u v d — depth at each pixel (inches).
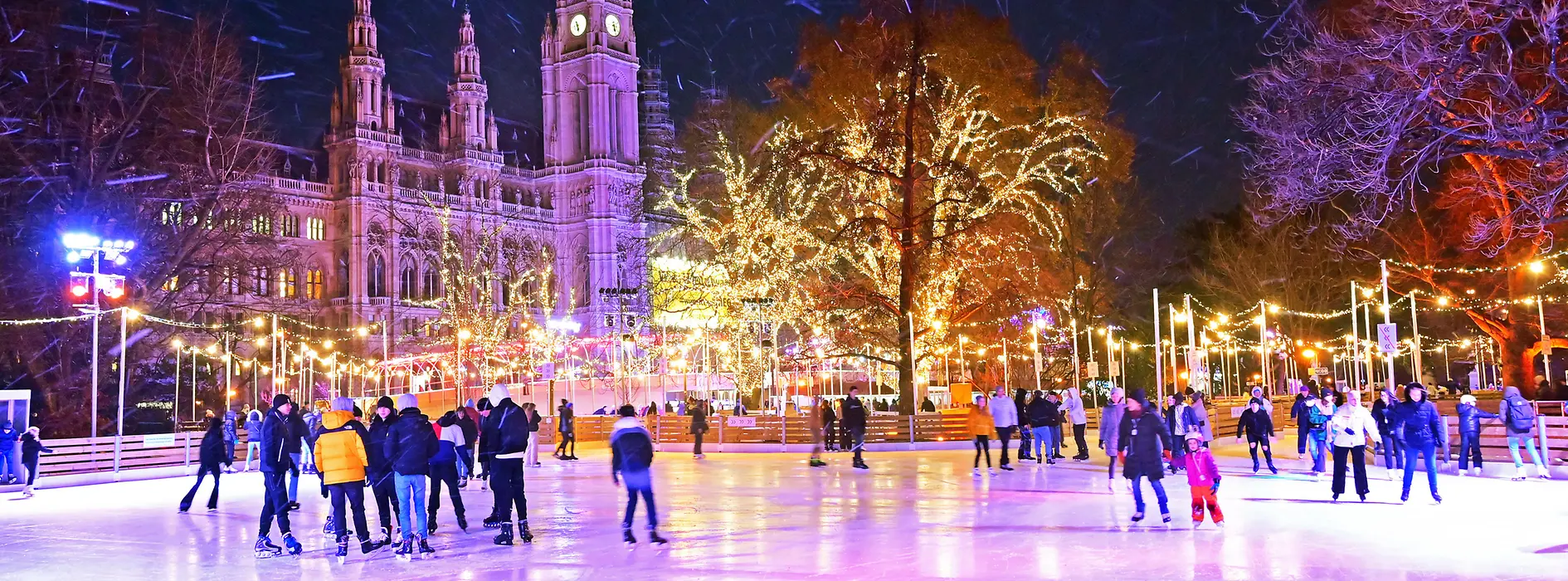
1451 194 1501.0
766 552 569.6
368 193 4889.3
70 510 881.5
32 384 1804.9
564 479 1125.1
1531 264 1608.0
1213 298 2760.8
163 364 2365.9
